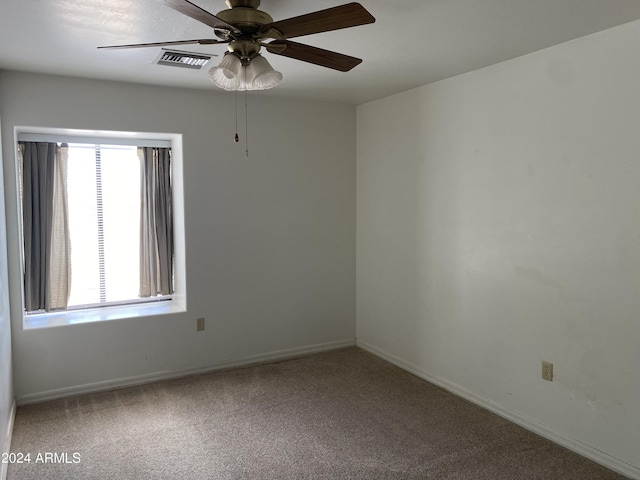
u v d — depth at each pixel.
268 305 4.27
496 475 2.52
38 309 3.76
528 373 3.01
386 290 4.27
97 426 3.06
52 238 3.79
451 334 3.59
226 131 3.98
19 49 2.74
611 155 2.49
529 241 2.96
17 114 3.26
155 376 3.84
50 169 3.73
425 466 2.60
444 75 3.40
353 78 3.48
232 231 4.07
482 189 3.26
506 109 3.05
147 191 4.10
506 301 3.13
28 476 2.50
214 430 3.01
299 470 2.57
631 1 2.10
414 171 3.87
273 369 4.09
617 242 2.49
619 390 2.52
